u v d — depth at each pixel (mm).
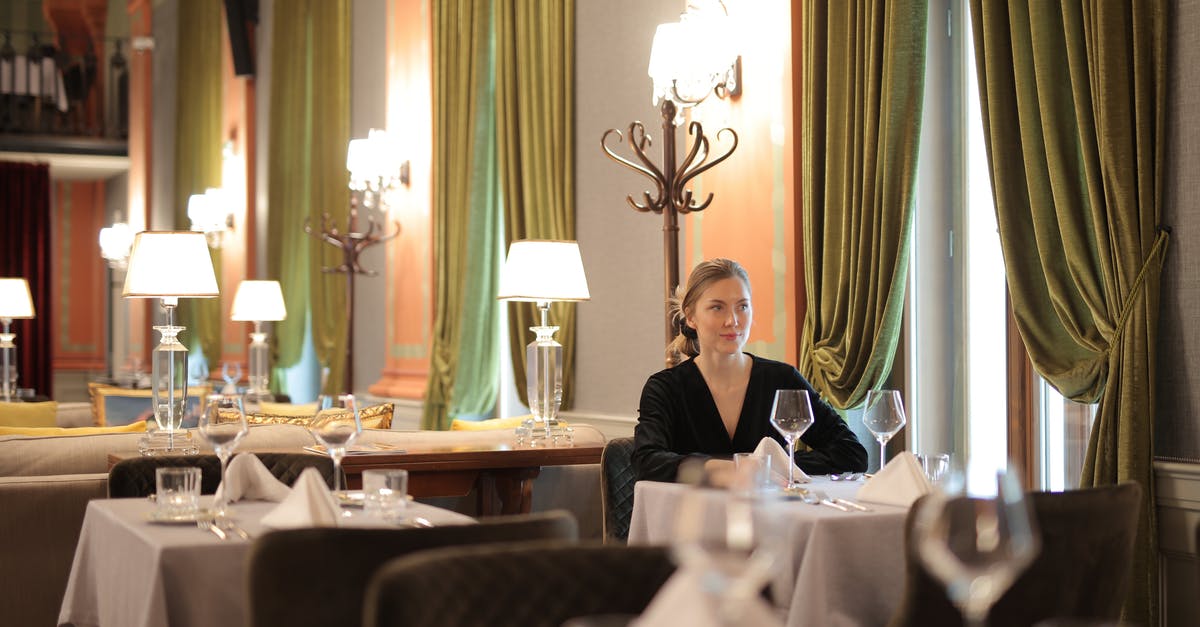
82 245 18500
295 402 11023
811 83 4859
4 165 16359
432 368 7871
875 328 4535
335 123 9992
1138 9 3637
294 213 10781
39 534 3953
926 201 4719
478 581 1716
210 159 13367
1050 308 4004
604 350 6434
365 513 2803
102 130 16828
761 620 1162
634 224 6199
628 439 3992
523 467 4508
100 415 8023
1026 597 2211
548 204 6766
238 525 2723
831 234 4750
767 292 5230
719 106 5547
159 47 15594
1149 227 3602
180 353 4582
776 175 5184
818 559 2719
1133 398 3578
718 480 1220
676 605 1187
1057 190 3854
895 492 2973
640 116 6168
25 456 4109
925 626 2166
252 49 12375
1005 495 1411
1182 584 3512
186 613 2482
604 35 6449
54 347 18266
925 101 4703
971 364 4637
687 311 3916
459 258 7605
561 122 6672
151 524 2756
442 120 7883
